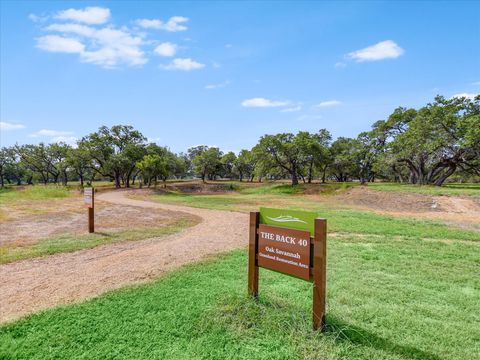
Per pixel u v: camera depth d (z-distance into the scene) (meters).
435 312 3.78
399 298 4.22
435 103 27.48
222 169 69.38
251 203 21.53
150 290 4.40
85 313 3.66
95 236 8.91
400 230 9.59
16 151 54.38
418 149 27.53
